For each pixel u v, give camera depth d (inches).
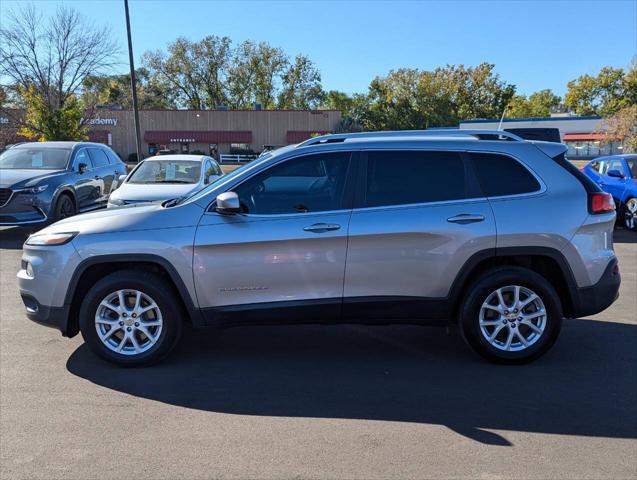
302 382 174.7
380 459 130.5
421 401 161.5
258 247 178.5
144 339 186.7
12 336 215.2
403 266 180.5
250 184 183.9
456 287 182.7
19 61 1355.8
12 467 126.0
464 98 3009.4
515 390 169.2
